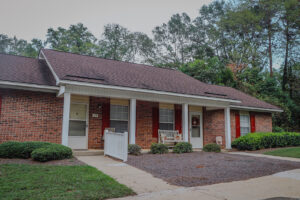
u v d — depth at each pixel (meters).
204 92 13.71
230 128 15.13
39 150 7.86
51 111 10.27
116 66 14.23
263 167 8.48
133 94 11.31
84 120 11.41
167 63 37.06
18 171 6.13
